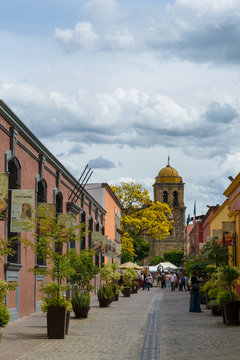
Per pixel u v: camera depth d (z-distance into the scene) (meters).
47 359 11.77
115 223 60.03
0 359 11.72
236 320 18.42
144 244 121.00
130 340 14.99
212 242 29.56
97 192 50.00
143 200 68.75
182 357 12.03
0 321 12.37
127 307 29.33
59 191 28.25
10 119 19.16
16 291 20.53
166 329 17.83
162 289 63.91
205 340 14.78
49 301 15.48
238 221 27.83
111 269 32.16
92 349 13.29
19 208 18.06
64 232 16.84
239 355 12.10
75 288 22.69
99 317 22.55
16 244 20.84
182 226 140.25
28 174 22.34
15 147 20.12
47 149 24.73
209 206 50.25
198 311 25.28
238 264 27.91
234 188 29.02
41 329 17.53
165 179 145.12
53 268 16.48
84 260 23.12
